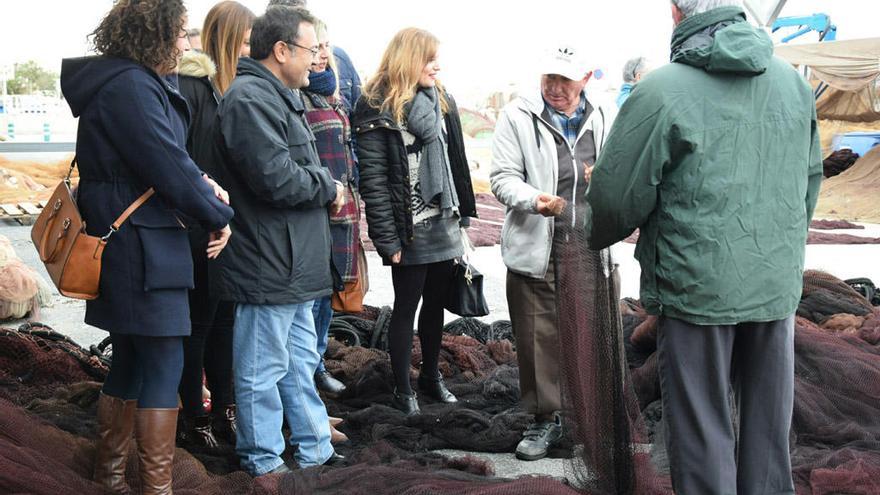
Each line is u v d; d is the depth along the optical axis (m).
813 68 25.47
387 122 4.92
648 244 3.42
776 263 3.32
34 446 3.91
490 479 3.97
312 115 4.95
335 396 5.70
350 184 5.14
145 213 3.53
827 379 5.32
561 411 4.38
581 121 4.68
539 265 4.61
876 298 8.33
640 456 4.10
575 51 4.49
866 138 25.41
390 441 4.84
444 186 5.09
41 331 5.89
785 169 3.33
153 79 3.51
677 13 3.39
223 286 4.03
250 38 4.08
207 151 4.45
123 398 3.81
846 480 4.07
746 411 3.52
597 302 4.04
